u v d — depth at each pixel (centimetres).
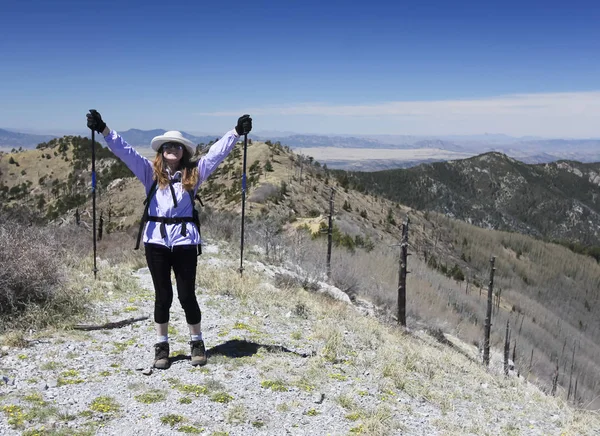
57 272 607
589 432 484
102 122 429
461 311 3662
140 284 788
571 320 7750
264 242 1678
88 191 9806
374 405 439
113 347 500
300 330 645
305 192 6544
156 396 398
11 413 350
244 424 374
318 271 1517
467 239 9744
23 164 12112
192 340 473
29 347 476
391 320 1424
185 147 450
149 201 454
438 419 436
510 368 2036
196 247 462
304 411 407
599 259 12862
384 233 6838
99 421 356
